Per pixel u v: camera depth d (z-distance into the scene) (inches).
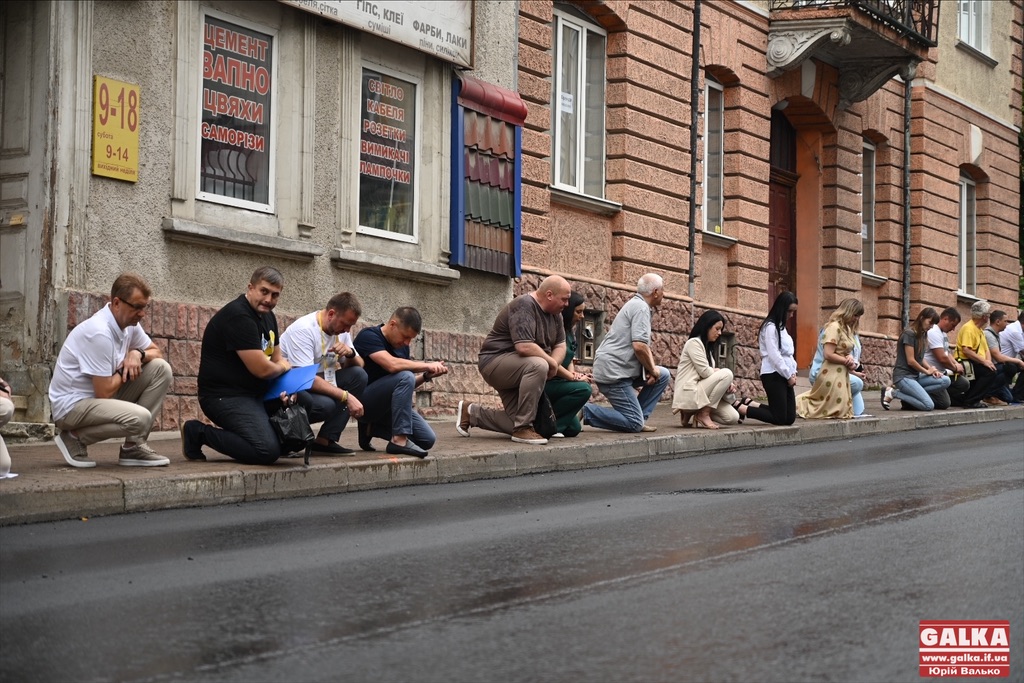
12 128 471.5
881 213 1043.3
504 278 679.1
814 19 858.1
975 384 789.2
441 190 637.9
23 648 196.9
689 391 576.7
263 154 550.6
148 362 386.3
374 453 436.1
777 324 603.8
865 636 202.8
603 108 754.8
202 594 232.4
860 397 675.4
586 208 737.6
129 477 348.5
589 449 488.7
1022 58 1262.3
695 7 799.7
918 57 939.3
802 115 944.9
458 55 638.5
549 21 709.9
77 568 257.0
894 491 370.6
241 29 538.6
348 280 584.4
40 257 461.4
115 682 180.1
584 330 722.2
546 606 222.2
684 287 803.4
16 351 465.7
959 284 1175.6
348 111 582.2
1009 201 1235.9
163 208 498.9
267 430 387.5
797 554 267.0
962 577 244.2
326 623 211.3
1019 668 189.2
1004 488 373.4
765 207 876.0
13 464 378.6
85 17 469.4
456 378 642.2
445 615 216.4
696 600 225.9
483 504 357.1
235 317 389.1
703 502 352.2
